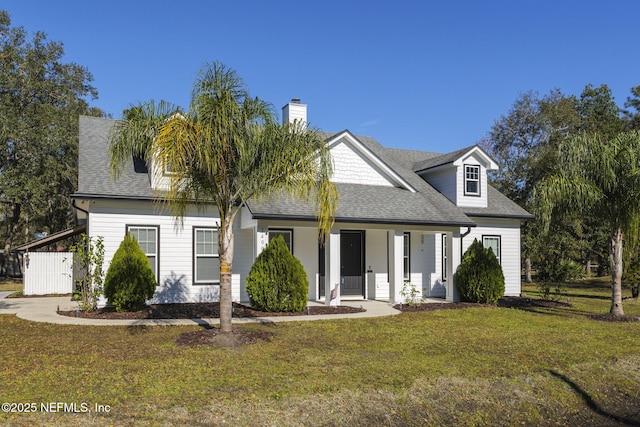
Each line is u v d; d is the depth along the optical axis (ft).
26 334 35.19
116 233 49.26
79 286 49.19
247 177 31.94
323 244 58.49
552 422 23.47
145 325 38.78
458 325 42.22
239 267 54.34
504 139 114.93
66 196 106.63
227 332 32.71
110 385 22.99
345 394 22.94
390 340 35.24
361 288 61.00
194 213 52.65
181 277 51.78
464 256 58.03
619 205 46.44
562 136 105.19
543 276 65.41
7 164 98.48
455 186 67.05
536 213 48.06
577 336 38.06
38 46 112.37
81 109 118.73
